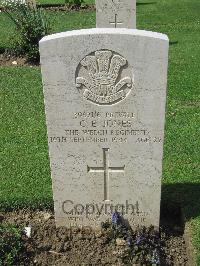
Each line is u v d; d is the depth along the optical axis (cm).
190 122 276
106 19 372
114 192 185
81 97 168
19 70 369
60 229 193
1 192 213
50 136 175
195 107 296
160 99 166
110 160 179
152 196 184
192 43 435
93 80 165
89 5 615
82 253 181
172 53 404
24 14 397
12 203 207
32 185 218
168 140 255
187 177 222
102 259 178
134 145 175
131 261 173
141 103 167
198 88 326
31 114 291
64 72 164
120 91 166
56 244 185
